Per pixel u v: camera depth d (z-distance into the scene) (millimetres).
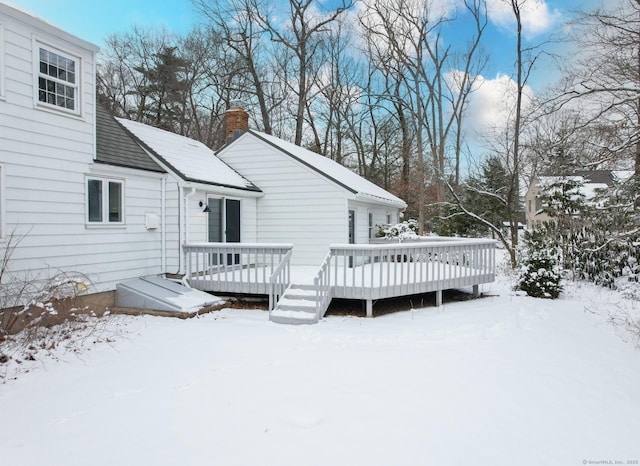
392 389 4477
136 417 3945
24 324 7000
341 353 5883
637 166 10820
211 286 9836
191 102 28203
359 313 8906
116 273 9094
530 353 5855
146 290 9070
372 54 26812
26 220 7238
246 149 13578
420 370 5113
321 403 4102
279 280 9164
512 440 3426
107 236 8867
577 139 10656
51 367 5523
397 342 6488
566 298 10422
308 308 8211
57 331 6824
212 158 13445
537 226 14945
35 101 7398
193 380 4918
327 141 30781
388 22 24453
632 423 3877
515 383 4730
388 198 16359
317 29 25688
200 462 3059
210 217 11445
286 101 28109
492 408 4043
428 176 25203
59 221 7828
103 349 6285
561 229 14211
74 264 8109
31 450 3414
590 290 11531
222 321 8188
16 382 5027
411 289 8992
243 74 26641
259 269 11977
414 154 27688
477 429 3590
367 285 8875
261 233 13383
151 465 3059
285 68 27312
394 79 27797
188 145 13367
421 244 9203
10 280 6883
